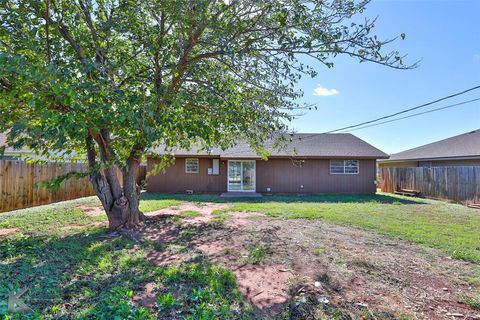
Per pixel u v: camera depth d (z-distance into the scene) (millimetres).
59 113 3500
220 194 14484
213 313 2701
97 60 5047
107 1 5070
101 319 2494
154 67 5578
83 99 3512
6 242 4824
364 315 2785
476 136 16703
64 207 8820
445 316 2811
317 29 4137
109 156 5684
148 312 2637
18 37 4137
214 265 3979
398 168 15695
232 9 4461
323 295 3145
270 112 5371
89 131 4590
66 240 5070
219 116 5129
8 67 2963
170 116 4082
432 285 3506
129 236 5543
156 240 5320
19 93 3787
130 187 6535
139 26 5285
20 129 3061
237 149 15508
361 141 16969
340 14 4156
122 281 3369
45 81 3223
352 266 4043
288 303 2979
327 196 13695
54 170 9836
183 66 5332
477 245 5156
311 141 16875
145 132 3807
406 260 4352
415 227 6613
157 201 11141
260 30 4504
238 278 3598
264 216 7922
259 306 2928
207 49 5336
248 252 4641
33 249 4473
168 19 5098
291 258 4348
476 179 10609
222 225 6711
